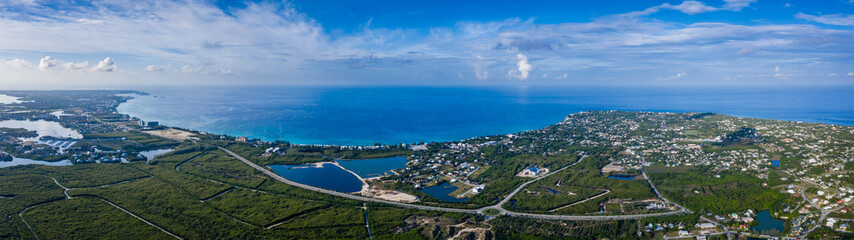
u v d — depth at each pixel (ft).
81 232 641.40
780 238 622.13
